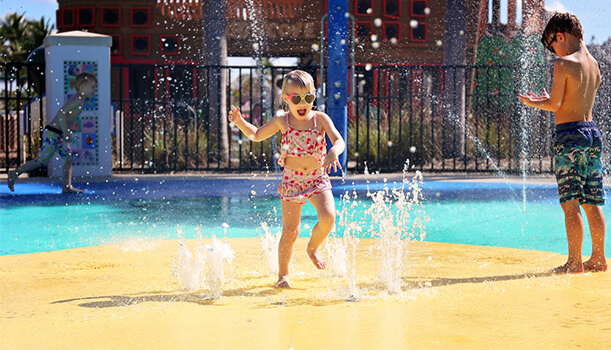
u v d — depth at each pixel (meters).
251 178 10.05
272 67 11.11
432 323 2.18
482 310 2.38
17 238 4.52
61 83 9.98
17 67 10.68
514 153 12.56
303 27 17.06
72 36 9.99
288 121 3.20
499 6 15.64
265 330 2.10
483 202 6.85
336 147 3.06
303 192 3.11
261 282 2.99
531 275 3.13
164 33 16.94
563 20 3.52
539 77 12.88
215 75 12.18
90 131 10.23
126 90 16.86
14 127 15.57
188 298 2.63
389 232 2.99
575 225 3.25
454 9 12.98
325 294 2.71
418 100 13.90
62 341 1.99
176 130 11.22
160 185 8.89
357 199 6.97
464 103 13.07
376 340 1.98
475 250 3.95
